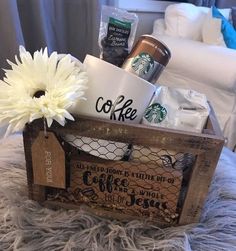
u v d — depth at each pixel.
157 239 0.40
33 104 0.32
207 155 0.35
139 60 0.40
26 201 0.43
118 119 0.39
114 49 0.44
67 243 0.38
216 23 1.19
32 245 0.38
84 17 1.09
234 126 1.09
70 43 1.12
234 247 0.40
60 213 0.43
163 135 0.35
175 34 1.28
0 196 0.44
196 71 1.06
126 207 0.42
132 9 1.39
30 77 0.35
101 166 0.39
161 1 1.52
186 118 0.42
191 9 1.31
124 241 0.39
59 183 0.40
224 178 0.52
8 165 0.51
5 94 0.34
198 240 0.40
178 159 0.39
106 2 1.11
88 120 0.36
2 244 0.39
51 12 1.00
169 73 1.16
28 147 0.39
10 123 0.33
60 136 0.38
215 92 1.07
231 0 1.72
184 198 0.40
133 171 0.39
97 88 0.37
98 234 0.40
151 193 0.40
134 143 0.36
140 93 0.38
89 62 0.38
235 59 0.98
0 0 0.80
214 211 0.45
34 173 0.40
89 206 0.43
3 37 0.84
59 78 0.34
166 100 0.44
